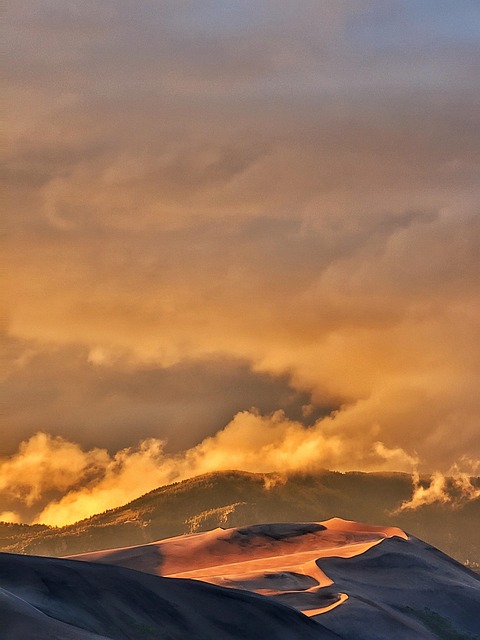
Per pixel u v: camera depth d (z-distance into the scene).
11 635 135.25
